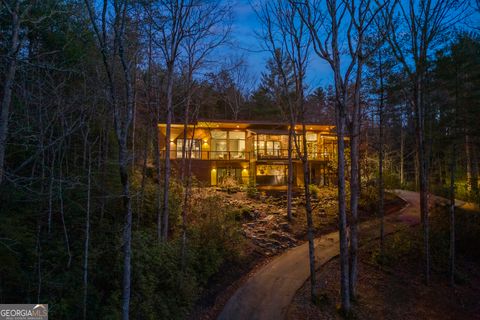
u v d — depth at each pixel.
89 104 8.38
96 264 7.87
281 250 13.56
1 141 5.46
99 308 6.83
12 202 7.38
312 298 9.39
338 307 9.20
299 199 20.11
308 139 27.30
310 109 28.11
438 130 14.79
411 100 16.97
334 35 9.42
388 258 13.02
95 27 5.61
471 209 17.08
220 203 14.04
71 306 6.50
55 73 7.96
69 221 8.88
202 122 24.66
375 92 14.57
